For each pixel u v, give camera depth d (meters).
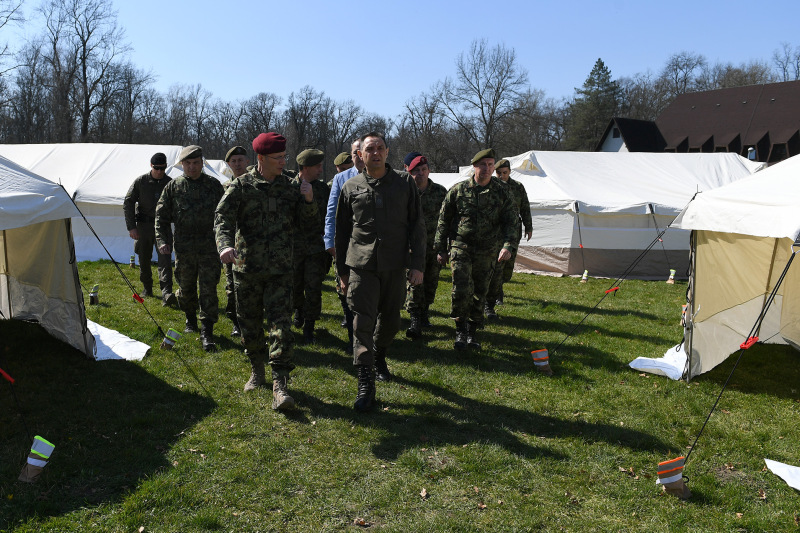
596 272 13.22
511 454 4.02
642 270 13.20
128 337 6.24
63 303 5.71
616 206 12.95
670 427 4.60
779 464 3.99
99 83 49.94
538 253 13.52
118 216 12.67
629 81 71.62
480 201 6.00
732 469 3.99
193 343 6.23
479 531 3.18
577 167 14.59
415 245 4.65
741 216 5.12
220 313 7.61
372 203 4.53
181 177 6.27
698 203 5.79
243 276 4.61
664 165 14.97
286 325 4.56
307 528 3.16
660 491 3.63
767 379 5.84
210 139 67.75
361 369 4.68
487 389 5.24
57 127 48.53
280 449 3.98
